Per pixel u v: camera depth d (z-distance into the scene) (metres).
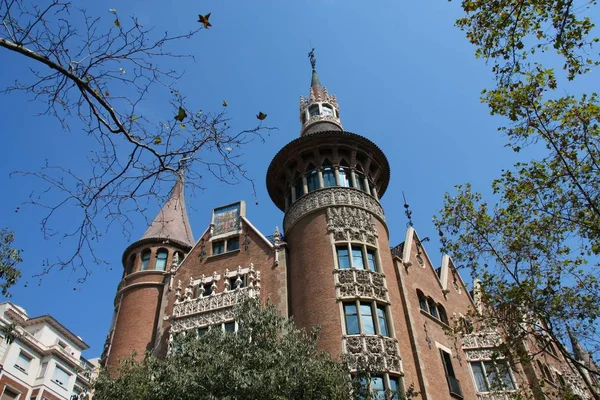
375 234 31.95
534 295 22.22
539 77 20.11
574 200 20.95
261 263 32.59
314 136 35.47
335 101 47.31
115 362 32.12
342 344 25.84
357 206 32.69
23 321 60.75
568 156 20.53
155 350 31.12
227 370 18.41
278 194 38.72
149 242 38.91
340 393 19.33
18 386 52.28
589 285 21.86
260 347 20.05
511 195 22.02
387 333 27.56
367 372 22.34
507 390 30.89
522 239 22.53
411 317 29.58
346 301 27.92
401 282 31.47
